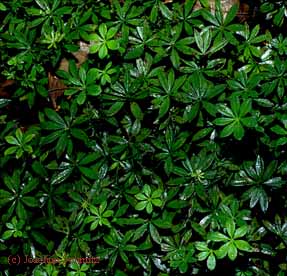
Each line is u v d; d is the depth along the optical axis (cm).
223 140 140
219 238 129
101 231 140
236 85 138
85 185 140
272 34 153
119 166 140
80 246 140
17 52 148
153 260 142
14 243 144
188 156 141
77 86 139
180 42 142
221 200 139
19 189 140
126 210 141
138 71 142
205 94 137
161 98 138
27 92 145
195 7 155
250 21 154
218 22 143
